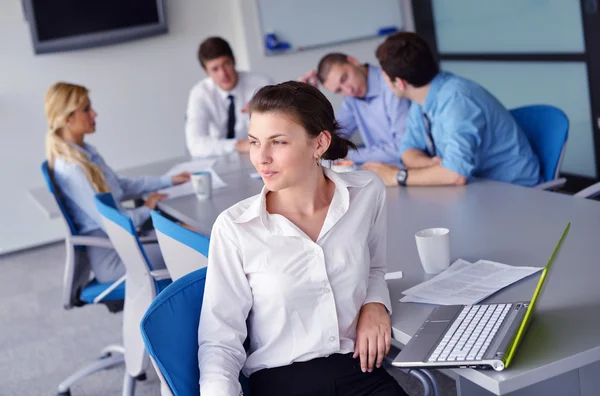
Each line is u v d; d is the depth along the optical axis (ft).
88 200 10.78
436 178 9.11
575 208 7.41
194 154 13.62
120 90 19.16
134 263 8.46
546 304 5.24
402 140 10.91
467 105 9.41
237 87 14.43
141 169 13.25
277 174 5.38
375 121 12.81
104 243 10.09
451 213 7.91
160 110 19.65
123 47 19.04
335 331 5.55
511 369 4.42
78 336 12.98
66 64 18.58
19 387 11.31
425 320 5.33
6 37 17.99
